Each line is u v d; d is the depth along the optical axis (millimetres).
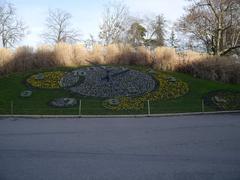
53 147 12367
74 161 10078
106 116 23516
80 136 14992
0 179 8203
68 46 37312
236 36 47688
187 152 11336
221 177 8305
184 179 8164
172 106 26438
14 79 32312
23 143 13211
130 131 16531
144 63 37312
